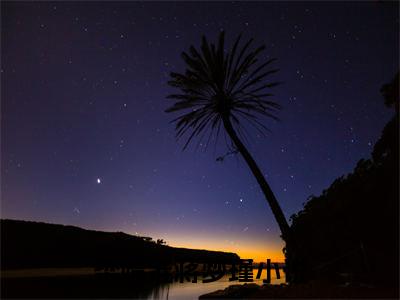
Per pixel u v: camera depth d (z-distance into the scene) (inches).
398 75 430.0
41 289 450.9
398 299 309.7
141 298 422.3
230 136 637.3
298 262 522.9
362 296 329.7
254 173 607.5
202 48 641.6
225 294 426.6
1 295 386.0
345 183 491.2
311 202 561.9
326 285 420.2
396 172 421.4
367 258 424.8
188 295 470.9
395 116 438.3
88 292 450.0
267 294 403.9
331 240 494.0
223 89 655.1
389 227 420.2
